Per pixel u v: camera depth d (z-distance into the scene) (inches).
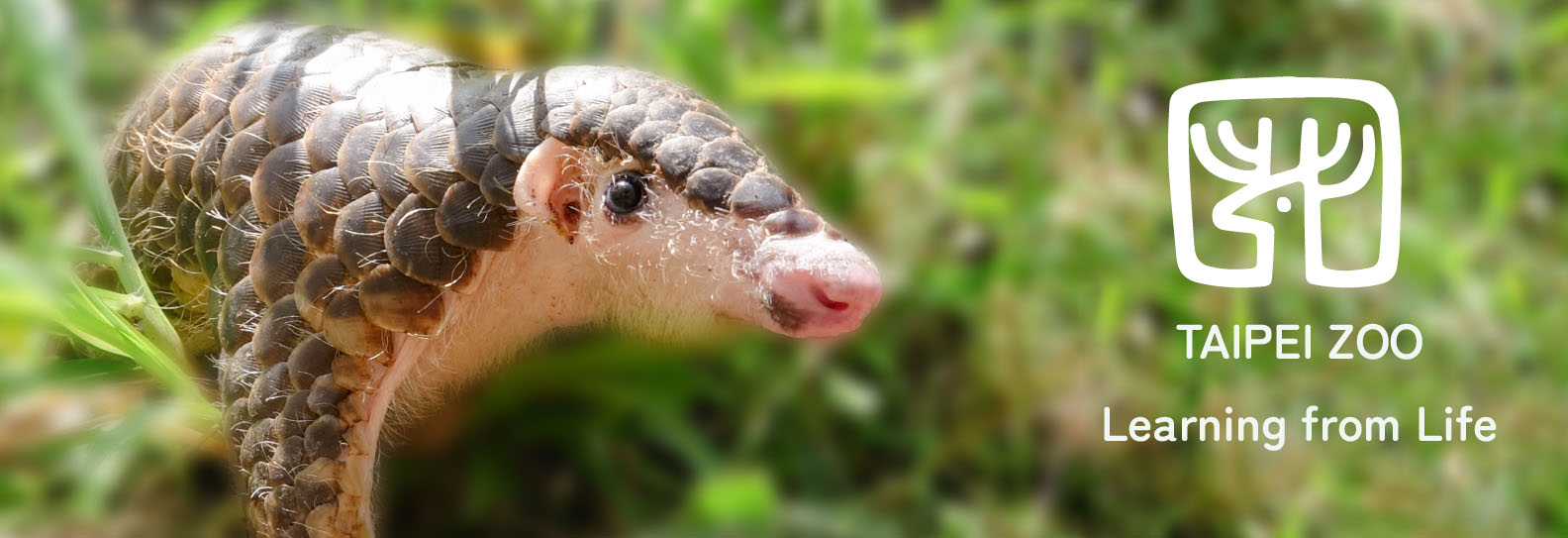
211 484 51.2
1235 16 57.5
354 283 47.2
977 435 52.3
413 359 48.0
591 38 54.8
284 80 48.1
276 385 47.4
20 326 49.7
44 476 50.6
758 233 46.6
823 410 52.2
